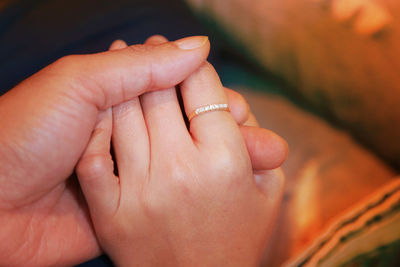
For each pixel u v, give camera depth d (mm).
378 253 366
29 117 293
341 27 411
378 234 371
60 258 316
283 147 322
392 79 398
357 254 371
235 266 319
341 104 423
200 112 312
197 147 311
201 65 318
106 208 308
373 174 411
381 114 407
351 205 395
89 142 308
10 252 302
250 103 458
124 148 313
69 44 409
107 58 302
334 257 375
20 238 304
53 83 296
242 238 318
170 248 313
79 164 302
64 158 302
